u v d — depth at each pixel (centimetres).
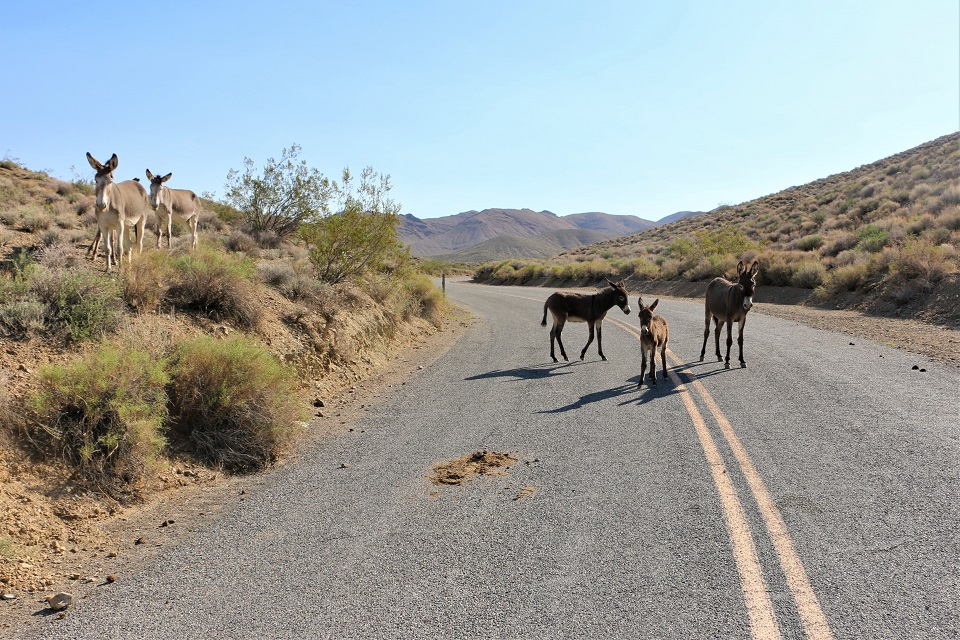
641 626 337
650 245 6322
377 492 564
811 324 1703
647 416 780
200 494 580
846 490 513
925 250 1920
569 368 1169
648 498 516
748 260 3184
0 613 375
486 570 407
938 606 343
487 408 871
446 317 2188
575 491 541
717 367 1098
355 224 1521
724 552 416
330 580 402
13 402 568
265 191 2075
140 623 361
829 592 362
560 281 4650
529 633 334
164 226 1736
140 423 585
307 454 696
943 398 803
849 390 866
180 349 728
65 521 495
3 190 2009
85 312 738
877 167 6419
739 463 588
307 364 1026
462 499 536
